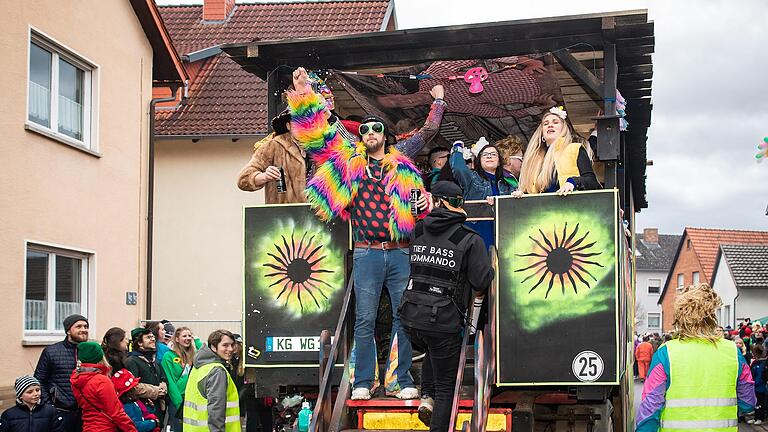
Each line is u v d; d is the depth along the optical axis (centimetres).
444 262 644
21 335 1203
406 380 712
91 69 1437
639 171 1373
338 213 729
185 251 2200
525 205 715
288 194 798
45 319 1294
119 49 1514
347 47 841
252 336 762
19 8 1223
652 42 784
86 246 1388
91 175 1412
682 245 6912
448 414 641
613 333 694
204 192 2202
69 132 1380
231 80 2269
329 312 751
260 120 2158
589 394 698
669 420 561
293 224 762
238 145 2197
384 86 873
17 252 1209
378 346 795
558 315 702
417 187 728
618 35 773
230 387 832
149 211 1606
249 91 2236
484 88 864
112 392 815
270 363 757
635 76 916
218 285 2189
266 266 764
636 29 761
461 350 655
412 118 932
